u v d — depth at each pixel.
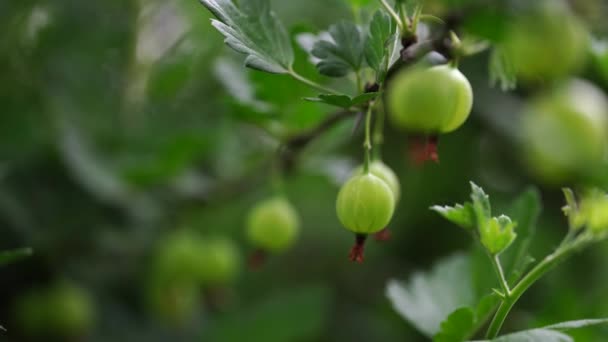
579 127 0.43
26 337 0.63
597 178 0.43
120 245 0.68
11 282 0.63
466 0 0.44
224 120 0.67
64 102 0.67
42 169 0.64
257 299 0.82
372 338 0.79
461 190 0.77
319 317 0.71
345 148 0.78
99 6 0.69
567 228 0.73
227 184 0.69
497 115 0.70
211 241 0.68
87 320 0.64
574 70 0.44
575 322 0.47
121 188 0.67
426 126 0.46
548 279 0.71
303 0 0.74
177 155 0.65
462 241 0.78
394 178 0.52
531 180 0.73
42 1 0.67
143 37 0.73
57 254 0.64
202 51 0.71
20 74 0.66
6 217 0.62
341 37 0.48
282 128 0.58
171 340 0.70
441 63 0.48
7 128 0.64
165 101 0.71
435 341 0.49
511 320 0.68
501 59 0.48
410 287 0.54
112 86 0.70
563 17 0.43
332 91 0.49
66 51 0.68
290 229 0.58
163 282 0.67
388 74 0.47
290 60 0.49
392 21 0.48
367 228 0.48
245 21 0.48
